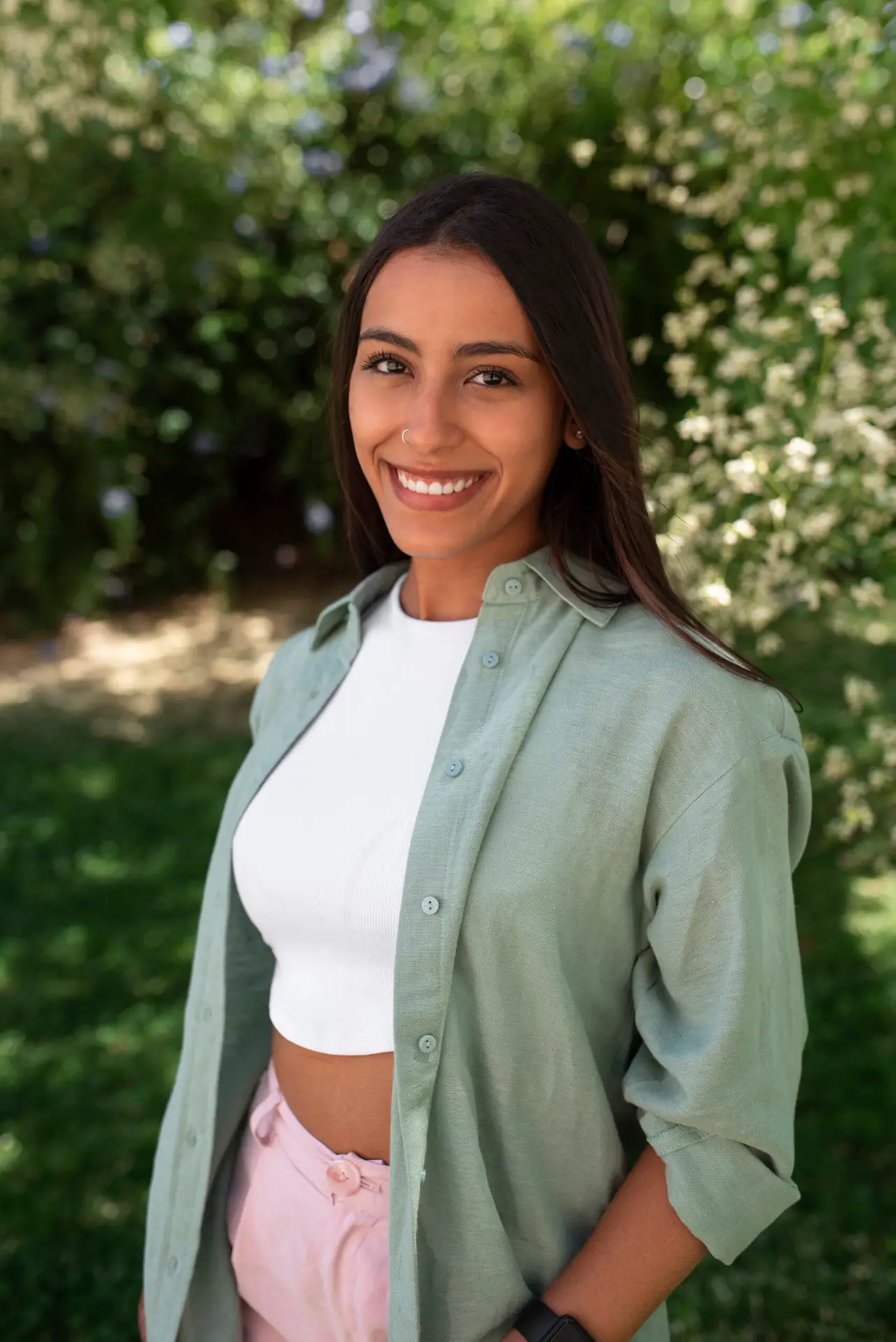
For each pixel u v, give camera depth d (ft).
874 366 8.38
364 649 4.41
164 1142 4.64
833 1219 8.09
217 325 18.80
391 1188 3.59
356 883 3.83
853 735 14.25
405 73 16.31
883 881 12.01
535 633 3.86
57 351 18.72
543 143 14.58
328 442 19.83
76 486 20.03
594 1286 3.50
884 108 8.91
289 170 17.31
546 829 3.47
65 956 11.46
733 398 8.71
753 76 10.94
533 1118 3.68
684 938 3.43
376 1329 3.82
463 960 3.55
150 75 16.70
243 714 17.38
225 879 4.49
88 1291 7.80
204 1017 4.54
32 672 19.15
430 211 3.69
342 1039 3.91
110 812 14.37
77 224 18.12
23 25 15.99
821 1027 10.13
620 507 3.75
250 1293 4.29
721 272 9.16
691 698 3.47
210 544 22.22
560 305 3.60
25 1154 8.96
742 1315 7.38
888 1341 7.18
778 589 8.13
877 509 7.66
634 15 13.38
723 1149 3.42
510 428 3.66
